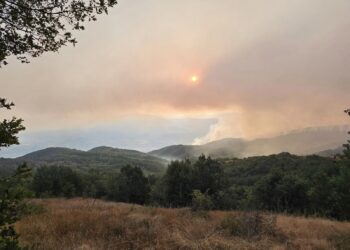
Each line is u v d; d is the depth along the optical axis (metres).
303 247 10.33
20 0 4.26
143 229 11.12
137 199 55.25
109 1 4.49
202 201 19.95
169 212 15.96
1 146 3.86
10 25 4.35
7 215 3.67
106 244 9.52
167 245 9.68
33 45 4.50
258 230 11.96
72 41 4.66
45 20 4.41
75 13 4.46
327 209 23.16
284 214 21.02
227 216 13.95
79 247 8.57
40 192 49.91
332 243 11.12
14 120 3.94
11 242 3.75
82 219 12.34
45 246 8.54
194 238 10.65
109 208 17.33
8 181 3.76
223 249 9.70
